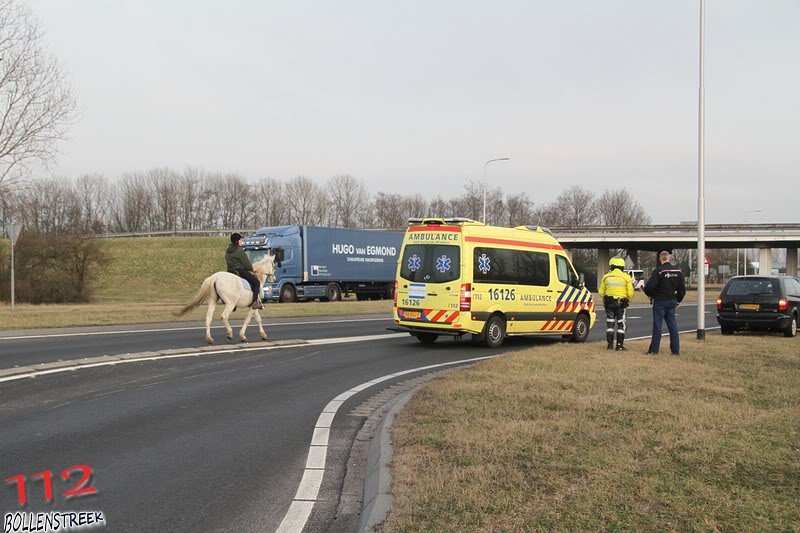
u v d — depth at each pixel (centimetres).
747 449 646
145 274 6850
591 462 604
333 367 1295
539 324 1764
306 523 507
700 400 882
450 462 606
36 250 4388
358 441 746
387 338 1864
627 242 6750
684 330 2381
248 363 1312
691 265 9025
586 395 912
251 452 696
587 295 1911
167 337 1723
